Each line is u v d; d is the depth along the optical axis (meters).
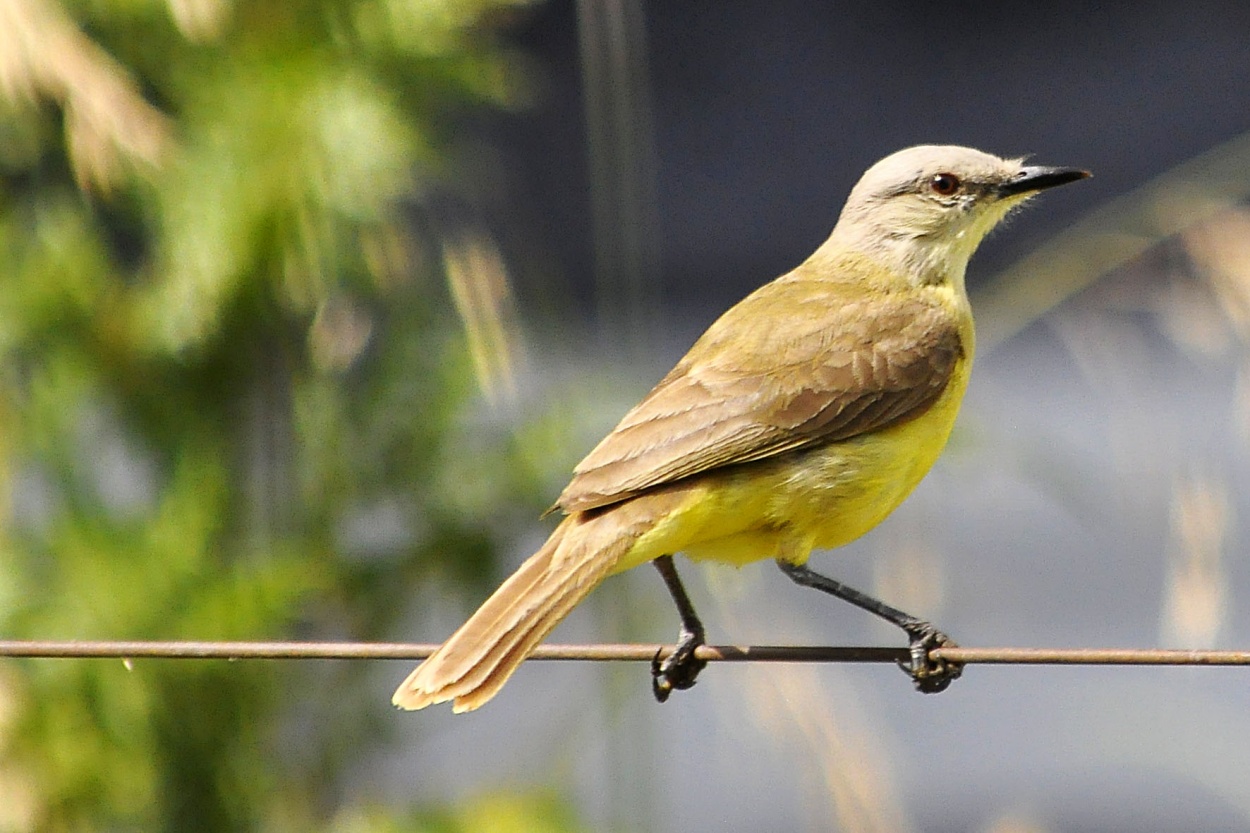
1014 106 21.94
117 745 10.16
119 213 10.80
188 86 10.45
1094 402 18.39
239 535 10.62
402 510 10.78
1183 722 10.76
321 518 10.59
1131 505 12.32
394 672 10.89
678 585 9.51
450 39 10.66
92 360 10.50
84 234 10.57
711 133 21.94
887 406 9.47
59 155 10.80
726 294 21.42
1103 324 11.24
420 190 10.84
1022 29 22.28
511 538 10.88
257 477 10.73
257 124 10.08
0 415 10.35
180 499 10.36
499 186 11.63
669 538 8.88
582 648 8.04
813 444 9.25
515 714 12.99
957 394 9.98
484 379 9.29
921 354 9.77
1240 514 14.95
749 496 9.08
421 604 10.88
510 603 8.35
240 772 10.45
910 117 22.00
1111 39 22.03
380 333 10.81
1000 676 16.23
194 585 10.22
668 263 21.53
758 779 14.59
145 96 10.80
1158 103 21.61
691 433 9.04
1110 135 21.56
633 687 9.95
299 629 10.84
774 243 21.53
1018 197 10.70
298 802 10.67
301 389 10.55
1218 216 10.25
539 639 8.26
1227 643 12.68
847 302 10.09
